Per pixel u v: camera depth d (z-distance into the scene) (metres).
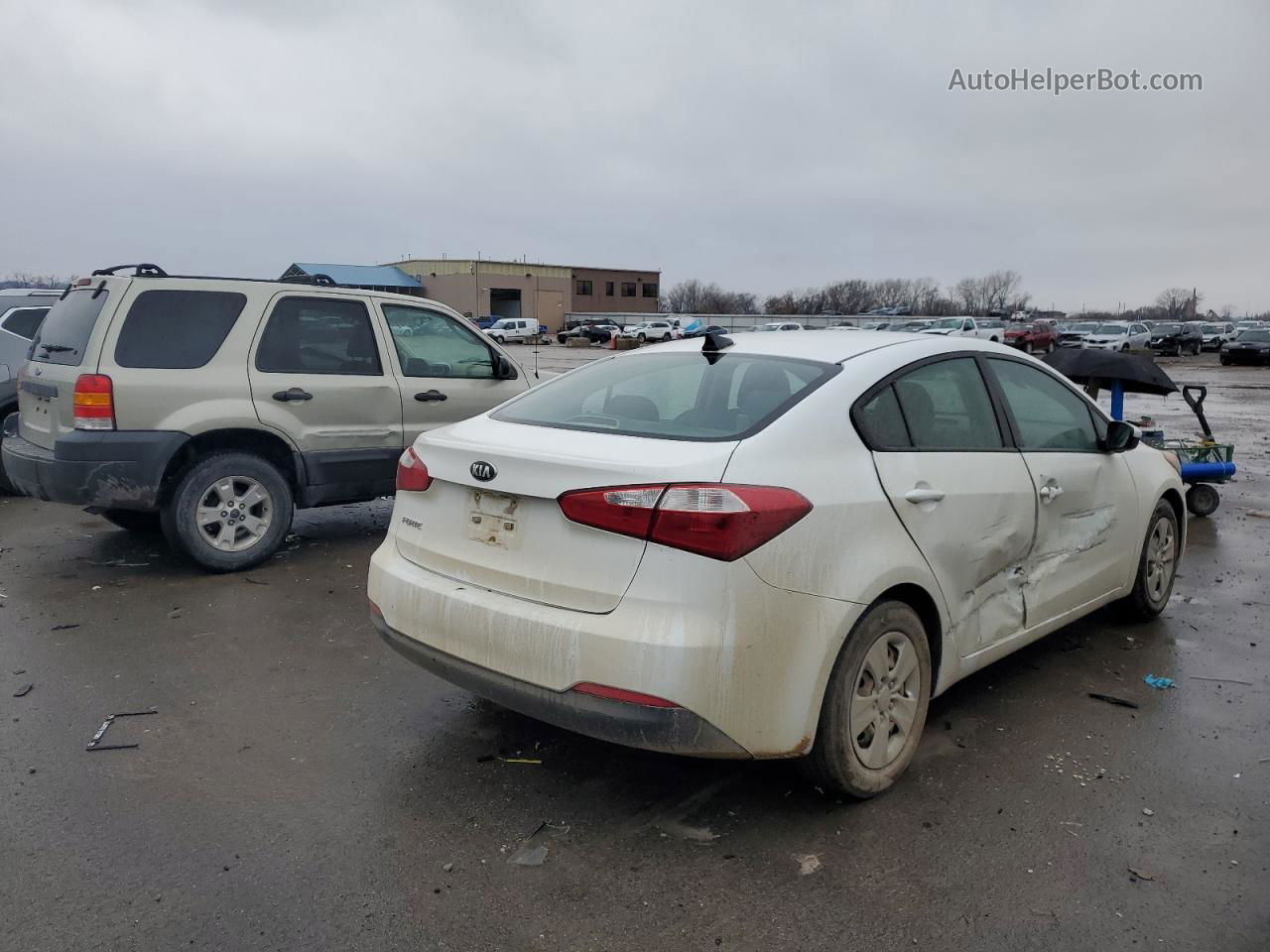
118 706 4.10
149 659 4.64
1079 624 5.36
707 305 122.12
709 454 2.98
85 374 5.61
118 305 5.76
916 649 3.44
